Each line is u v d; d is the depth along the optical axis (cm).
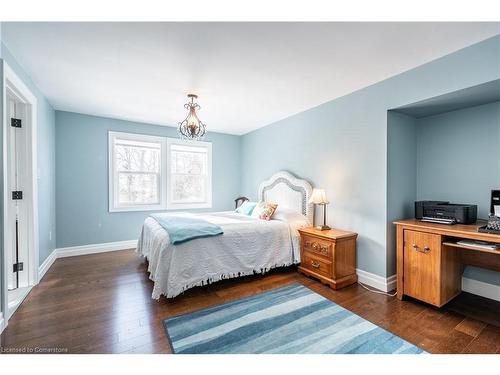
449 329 186
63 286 262
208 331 183
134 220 428
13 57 210
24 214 254
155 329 185
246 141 521
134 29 173
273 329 186
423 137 284
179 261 235
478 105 240
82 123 386
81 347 163
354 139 290
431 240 214
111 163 407
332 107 319
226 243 268
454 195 258
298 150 377
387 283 257
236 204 527
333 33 178
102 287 260
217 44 192
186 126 314
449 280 220
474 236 185
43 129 303
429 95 220
